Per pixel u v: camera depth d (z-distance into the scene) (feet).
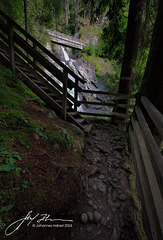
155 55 9.04
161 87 8.98
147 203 4.95
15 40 10.47
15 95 9.10
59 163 5.89
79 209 5.78
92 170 8.18
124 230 5.48
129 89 16.49
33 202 3.88
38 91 11.20
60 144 7.14
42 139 6.41
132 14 14.34
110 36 19.61
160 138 9.67
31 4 34.01
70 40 71.97
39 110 9.20
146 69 10.03
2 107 6.87
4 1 21.97
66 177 5.57
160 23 8.68
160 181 3.64
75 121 11.69
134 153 8.16
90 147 10.60
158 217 3.55
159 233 3.32
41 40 39.09
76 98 14.79
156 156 4.35
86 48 80.59
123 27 19.44
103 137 12.84
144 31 17.37
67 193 5.07
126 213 6.17
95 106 48.80
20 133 5.83
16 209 3.47
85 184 7.00
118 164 9.41
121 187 7.58
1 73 10.11
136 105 10.53
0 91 8.28
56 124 8.91
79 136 10.34
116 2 15.92
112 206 6.43
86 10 17.49
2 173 3.86
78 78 13.84
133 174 8.63
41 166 5.11
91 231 5.23
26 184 4.09
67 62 70.38
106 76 65.87
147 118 9.57
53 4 79.77
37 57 10.38
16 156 4.54
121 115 15.37
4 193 3.52
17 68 11.19
